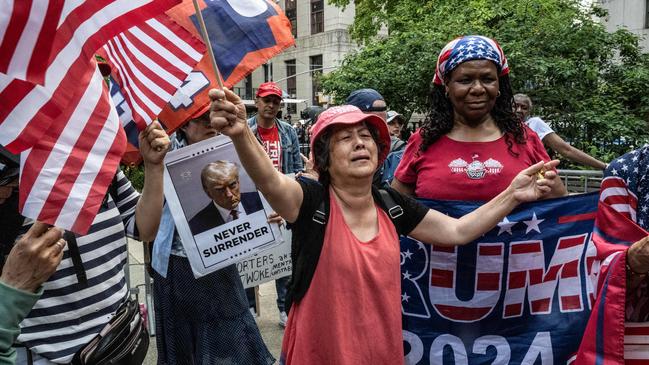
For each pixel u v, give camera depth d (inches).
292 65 1496.1
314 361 84.4
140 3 74.2
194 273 130.4
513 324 114.7
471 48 109.0
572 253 112.9
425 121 121.4
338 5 887.7
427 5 547.5
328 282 84.2
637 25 885.2
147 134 95.5
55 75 69.9
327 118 88.0
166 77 96.8
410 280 116.3
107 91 80.5
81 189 75.0
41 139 74.0
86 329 91.3
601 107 363.6
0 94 68.9
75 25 70.1
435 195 114.2
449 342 115.7
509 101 115.8
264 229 136.2
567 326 112.5
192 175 131.3
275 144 222.4
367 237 88.4
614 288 89.1
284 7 1507.1
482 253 114.0
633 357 92.2
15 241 84.1
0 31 65.0
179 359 135.6
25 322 88.4
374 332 84.6
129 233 101.1
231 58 122.6
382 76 409.7
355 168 86.6
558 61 364.8
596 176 247.0
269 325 201.5
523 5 412.5
